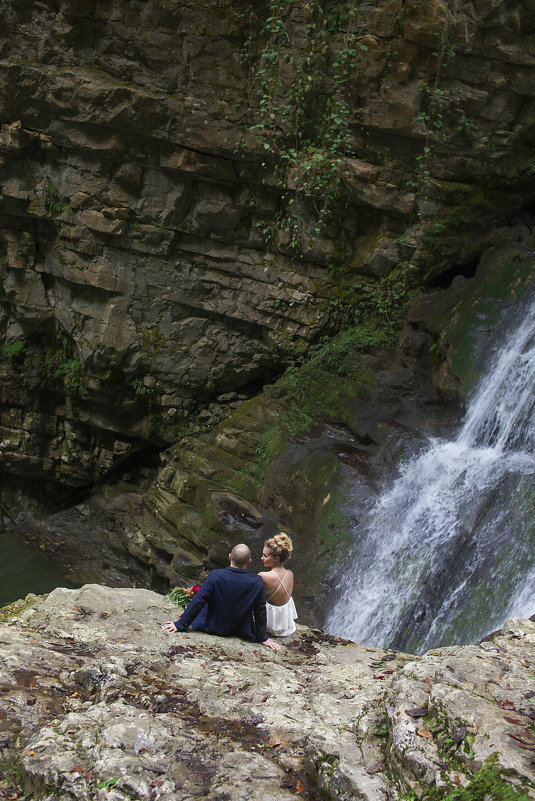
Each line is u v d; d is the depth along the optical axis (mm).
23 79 11312
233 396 13445
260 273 12664
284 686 4438
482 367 10469
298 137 11617
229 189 12250
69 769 3326
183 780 3293
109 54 11359
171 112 11438
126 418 13766
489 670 3875
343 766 3271
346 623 9180
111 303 12664
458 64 11047
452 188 11844
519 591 7840
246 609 5363
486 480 9203
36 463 14602
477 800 2879
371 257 12289
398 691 3691
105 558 13930
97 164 11961
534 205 12977
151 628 5230
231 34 11266
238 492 11594
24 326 13586
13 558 13711
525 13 10594
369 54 11008
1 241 12914
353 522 9883
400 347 12031
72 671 4328
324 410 11945
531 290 10727
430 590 8648
